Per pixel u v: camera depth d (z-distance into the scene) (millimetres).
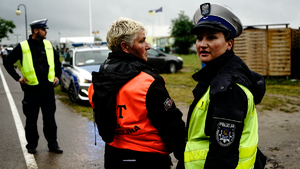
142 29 1614
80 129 4863
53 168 3209
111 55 1622
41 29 3598
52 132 3717
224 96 1195
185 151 1372
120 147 1550
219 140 1180
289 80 10539
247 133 1282
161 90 1445
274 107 6066
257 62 10805
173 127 1448
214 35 1362
